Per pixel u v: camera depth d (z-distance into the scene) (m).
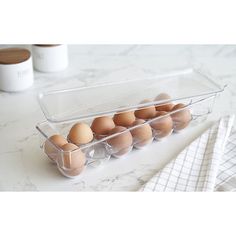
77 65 1.72
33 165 1.19
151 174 1.17
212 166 1.15
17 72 1.50
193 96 1.26
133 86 1.34
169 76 1.40
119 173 1.17
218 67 1.71
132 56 1.80
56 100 1.25
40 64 1.64
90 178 1.15
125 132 1.17
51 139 1.14
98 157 1.17
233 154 1.24
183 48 1.88
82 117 1.16
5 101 1.47
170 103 1.30
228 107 1.45
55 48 1.62
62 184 1.12
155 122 1.23
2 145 1.26
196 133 1.33
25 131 1.32
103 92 1.30
